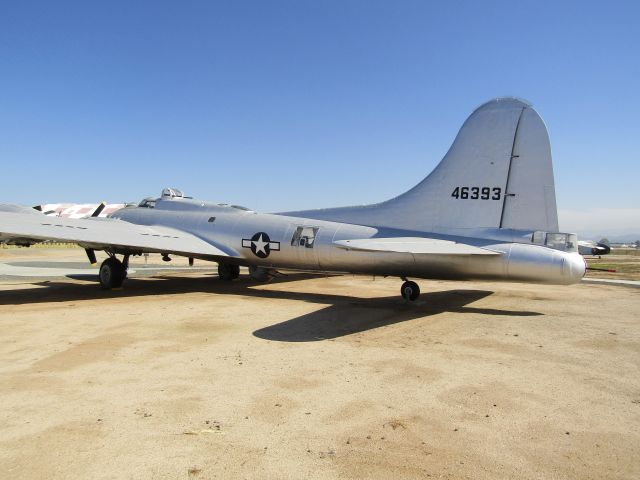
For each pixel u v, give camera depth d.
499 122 11.08
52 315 10.20
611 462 3.82
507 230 10.75
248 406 4.95
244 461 3.79
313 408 4.91
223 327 9.05
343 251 12.69
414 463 3.77
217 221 15.86
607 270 26.23
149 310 10.94
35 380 5.74
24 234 11.43
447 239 11.36
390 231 12.40
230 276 18.23
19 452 3.91
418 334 8.58
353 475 3.59
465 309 11.49
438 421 4.61
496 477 3.57
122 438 4.18
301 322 9.62
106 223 15.14
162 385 5.59
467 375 6.09
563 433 4.36
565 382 5.84
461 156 11.54
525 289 16.16
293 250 13.70
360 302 12.48
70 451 3.94
